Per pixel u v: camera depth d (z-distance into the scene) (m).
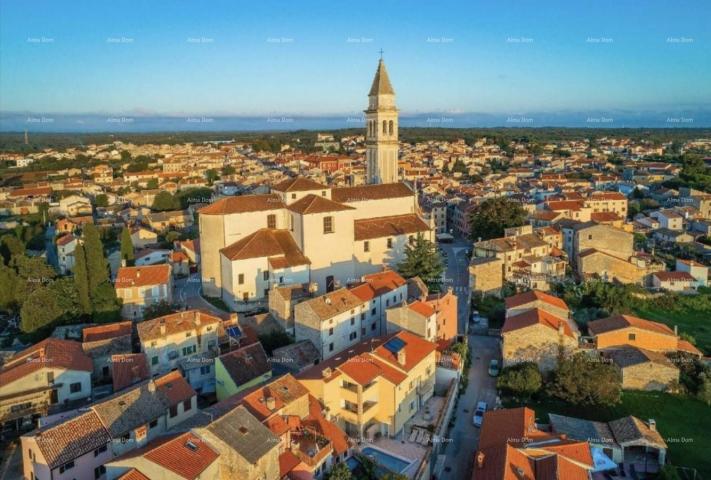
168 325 83.31
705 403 79.50
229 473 51.69
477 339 100.12
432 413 73.75
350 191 127.12
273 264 103.75
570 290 120.19
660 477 60.94
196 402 70.00
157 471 49.25
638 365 82.81
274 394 62.25
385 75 136.25
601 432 67.31
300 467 55.44
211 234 110.25
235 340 85.44
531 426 64.31
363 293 94.50
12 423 71.12
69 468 55.50
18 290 117.31
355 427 67.44
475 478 56.00
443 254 158.75
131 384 74.75
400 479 54.31
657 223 181.50
